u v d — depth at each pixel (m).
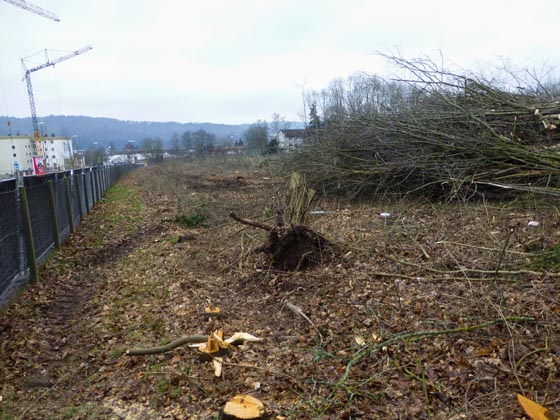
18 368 3.81
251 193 12.61
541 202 6.95
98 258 7.73
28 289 5.66
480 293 4.41
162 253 7.45
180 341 3.96
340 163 10.09
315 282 5.33
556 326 3.62
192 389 3.34
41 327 4.63
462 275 5.01
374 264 5.67
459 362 3.30
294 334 4.21
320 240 6.14
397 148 9.41
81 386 3.53
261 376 3.45
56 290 5.86
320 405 3.00
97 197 15.95
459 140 8.38
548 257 4.88
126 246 8.59
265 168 16.38
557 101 8.53
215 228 8.90
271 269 5.87
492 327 3.74
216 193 13.57
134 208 13.35
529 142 8.22
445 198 8.69
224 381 3.42
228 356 3.77
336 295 4.91
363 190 9.92
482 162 8.23
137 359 3.86
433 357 3.45
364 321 4.22
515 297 4.22
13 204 5.49
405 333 3.84
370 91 11.37
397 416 2.83
